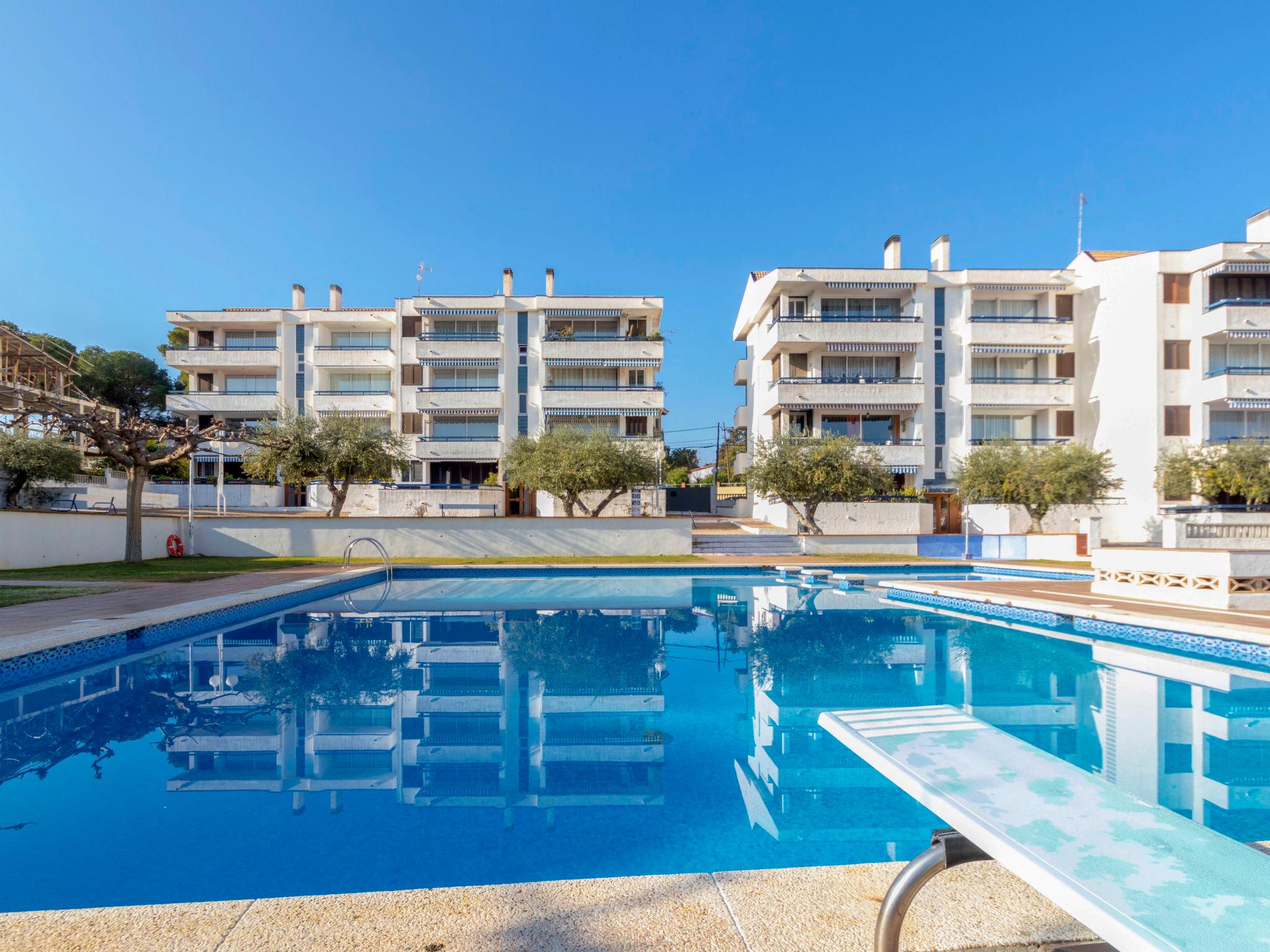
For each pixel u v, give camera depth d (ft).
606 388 113.19
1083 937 7.13
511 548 72.33
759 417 123.13
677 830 12.37
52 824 12.62
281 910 7.84
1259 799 13.51
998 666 26.55
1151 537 94.63
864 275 104.12
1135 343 97.71
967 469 88.74
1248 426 96.48
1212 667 26.25
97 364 151.02
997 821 6.41
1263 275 96.32
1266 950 4.60
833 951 7.00
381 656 28.60
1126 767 15.38
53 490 90.02
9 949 7.19
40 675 23.80
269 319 122.52
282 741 17.72
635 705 21.27
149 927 7.53
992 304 108.17
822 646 30.86
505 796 14.02
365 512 112.57
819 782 14.79
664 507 108.27
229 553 68.64
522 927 7.51
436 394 112.88
